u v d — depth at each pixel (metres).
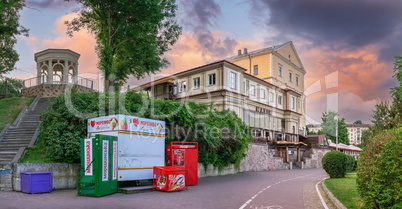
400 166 7.15
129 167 13.75
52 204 10.05
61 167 14.19
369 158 8.34
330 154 21.67
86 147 12.38
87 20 27.70
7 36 30.20
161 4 27.30
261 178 22.23
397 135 7.65
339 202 10.23
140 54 28.77
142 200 11.18
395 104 23.75
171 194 12.95
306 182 19.34
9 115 22.50
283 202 11.15
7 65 33.19
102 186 12.02
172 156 16.53
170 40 30.25
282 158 37.25
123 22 27.67
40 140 17.64
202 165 21.89
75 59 34.28
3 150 16.78
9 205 9.77
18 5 22.88
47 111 16.33
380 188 7.59
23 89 32.12
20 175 12.88
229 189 15.02
